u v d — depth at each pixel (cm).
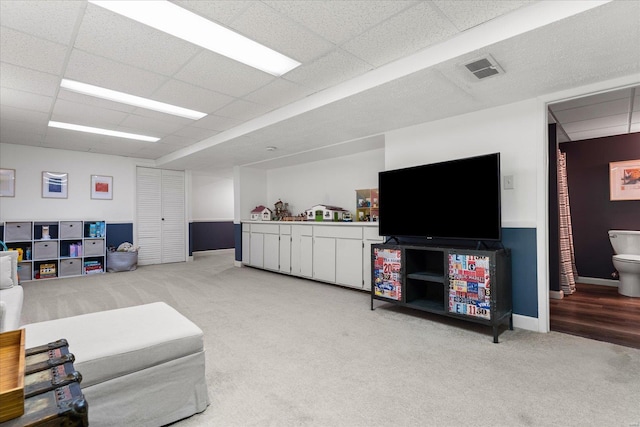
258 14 185
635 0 149
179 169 681
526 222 272
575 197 446
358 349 231
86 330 157
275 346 237
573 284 394
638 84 228
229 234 876
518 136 278
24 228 496
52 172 536
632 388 177
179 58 237
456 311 267
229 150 485
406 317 305
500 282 253
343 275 429
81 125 405
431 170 306
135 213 624
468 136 306
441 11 182
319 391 176
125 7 180
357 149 465
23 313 320
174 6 179
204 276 520
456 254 269
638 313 310
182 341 154
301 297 382
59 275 518
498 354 222
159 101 323
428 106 290
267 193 666
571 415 154
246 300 368
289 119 331
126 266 567
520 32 179
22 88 289
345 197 508
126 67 250
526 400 166
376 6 178
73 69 253
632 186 406
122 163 610
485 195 267
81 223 545
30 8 179
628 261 368
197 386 158
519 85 246
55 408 76
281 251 532
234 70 255
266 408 161
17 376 85
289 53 228
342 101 281
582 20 165
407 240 353
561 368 201
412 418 153
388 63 242
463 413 156
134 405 140
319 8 180
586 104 308
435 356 220
